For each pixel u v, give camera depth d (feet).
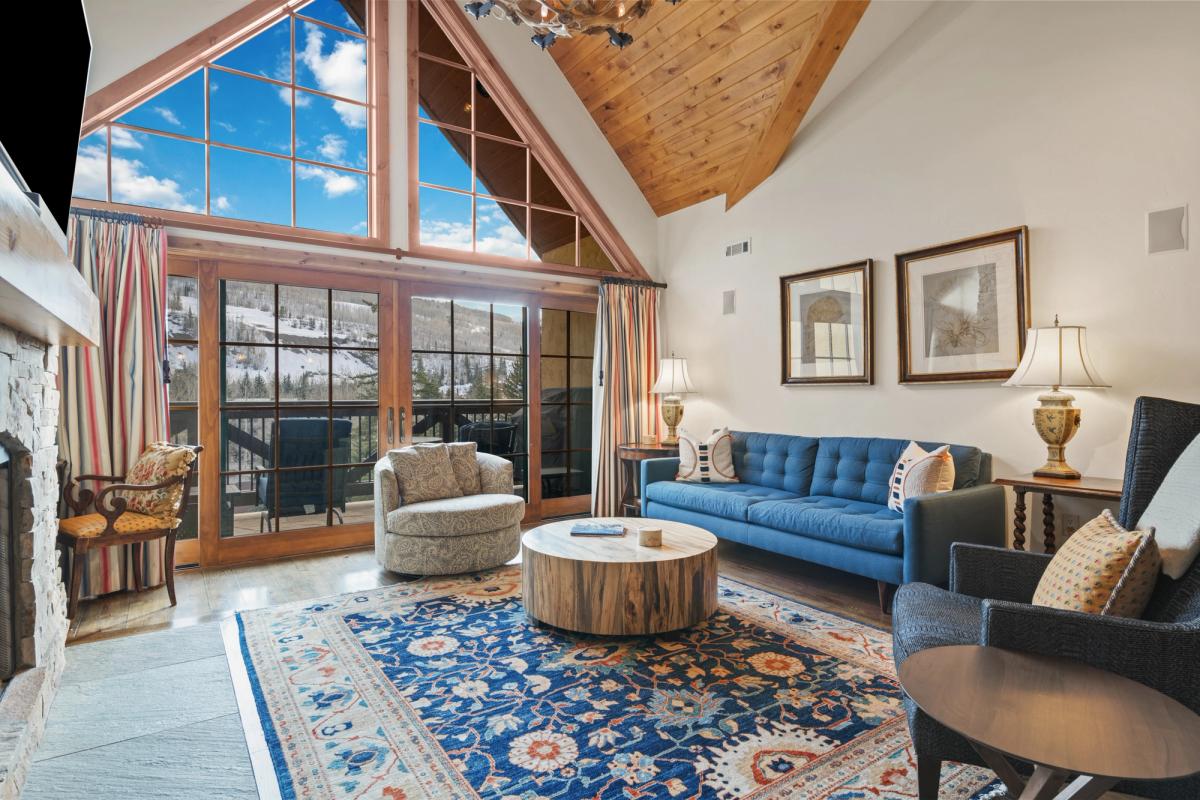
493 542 12.44
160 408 11.78
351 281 14.49
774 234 15.69
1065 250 10.56
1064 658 4.64
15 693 6.01
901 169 12.94
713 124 15.94
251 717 6.89
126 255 11.54
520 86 16.83
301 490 13.94
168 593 10.88
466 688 7.52
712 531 13.41
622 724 6.71
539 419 17.43
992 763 4.68
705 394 17.72
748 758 6.08
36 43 5.51
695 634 9.23
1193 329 9.25
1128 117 9.86
